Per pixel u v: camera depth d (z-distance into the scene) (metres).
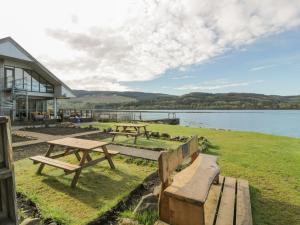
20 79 18.03
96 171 4.95
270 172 5.05
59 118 18.83
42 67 19.41
